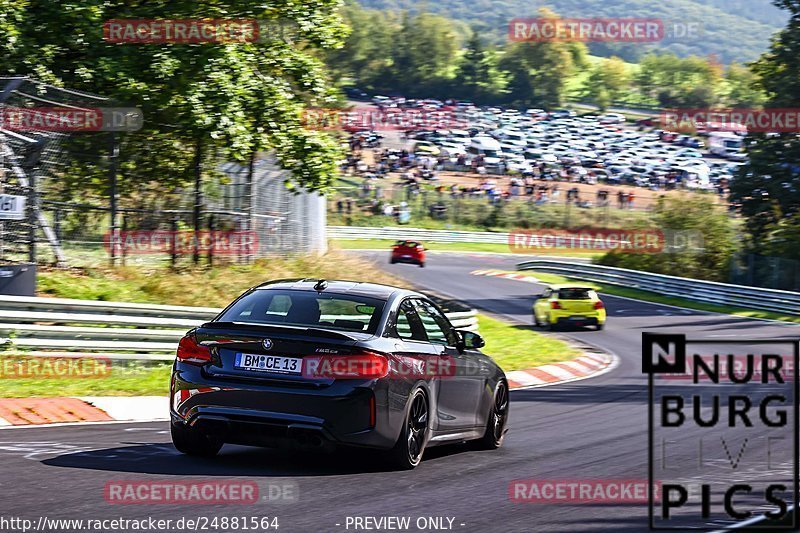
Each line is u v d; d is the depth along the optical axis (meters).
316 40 85.62
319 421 25.75
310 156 81.56
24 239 64.88
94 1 73.94
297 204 90.56
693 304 146.75
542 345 86.19
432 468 28.89
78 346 48.19
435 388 29.31
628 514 23.61
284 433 25.94
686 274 182.00
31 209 65.19
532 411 47.75
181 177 76.06
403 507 22.92
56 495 22.34
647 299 154.12
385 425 26.61
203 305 66.62
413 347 28.58
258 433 26.16
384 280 95.44
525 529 21.55
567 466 30.77
